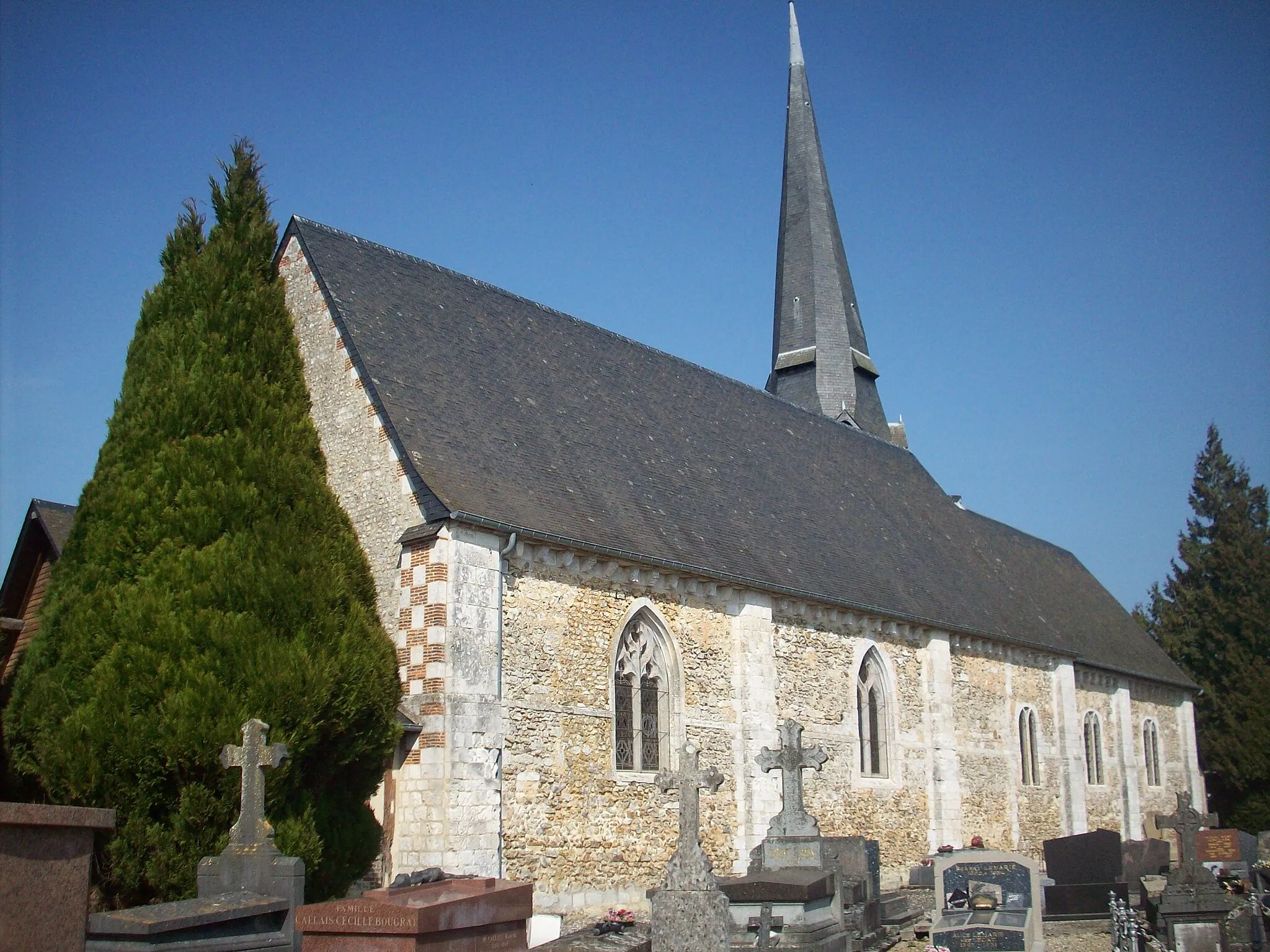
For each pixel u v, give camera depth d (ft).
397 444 56.70
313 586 47.44
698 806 39.19
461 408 63.10
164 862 41.68
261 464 48.80
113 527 46.32
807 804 71.56
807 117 140.56
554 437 67.62
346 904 34.45
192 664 43.29
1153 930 54.85
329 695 45.62
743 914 46.60
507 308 77.30
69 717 42.29
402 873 50.47
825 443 103.19
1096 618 128.57
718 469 80.84
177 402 48.62
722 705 67.21
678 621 65.36
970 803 89.45
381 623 53.72
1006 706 97.25
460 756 51.31
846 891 55.72
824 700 74.90
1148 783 125.49
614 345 84.94
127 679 42.78
